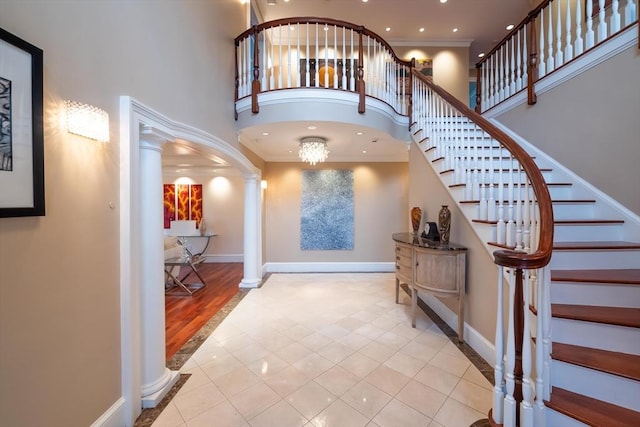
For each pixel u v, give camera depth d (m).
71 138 1.34
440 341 2.74
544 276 1.43
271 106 3.43
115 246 1.63
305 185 5.75
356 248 5.79
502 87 4.00
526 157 1.81
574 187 2.77
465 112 2.56
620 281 1.73
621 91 2.40
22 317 1.12
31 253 1.15
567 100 2.94
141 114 1.76
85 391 1.41
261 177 5.25
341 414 1.76
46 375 1.22
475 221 2.45
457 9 5.20
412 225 3.92
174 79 2.21
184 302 3.92
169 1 2.15
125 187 1.66
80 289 1.39
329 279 5.16
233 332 2.96
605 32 2.61
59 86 1.27
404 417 1.73
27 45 1.10
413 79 4.14
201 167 5.60
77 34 1.36
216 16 3.07
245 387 2.03
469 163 2.67
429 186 3.58
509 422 1.43
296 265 5.76
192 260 4.74
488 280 2.37
